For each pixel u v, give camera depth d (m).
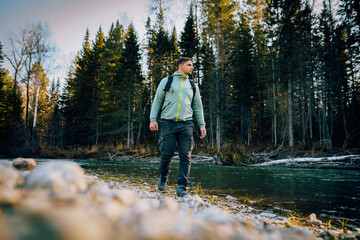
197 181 4.85
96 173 5.46
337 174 6.59
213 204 2.49
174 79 2.67
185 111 2.60
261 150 14.84
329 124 17.59
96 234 0.29
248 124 19.70
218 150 13.16
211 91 16.53
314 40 13.28
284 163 10.45
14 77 20.66
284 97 14.94
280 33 14.73
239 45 19.39
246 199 3.03
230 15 16.97
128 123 18.91
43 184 0.58
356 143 13.22
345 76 16.38
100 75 22.98
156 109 2.71
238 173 6.77
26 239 0.22
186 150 2.57
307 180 5.12
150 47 19.88
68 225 0.28
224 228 0.62
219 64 16.50
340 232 1.63
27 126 19.78
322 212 2.42
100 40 25.95
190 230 0.46
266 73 16.59
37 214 0.31
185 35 19.47
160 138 2.66
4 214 0.32
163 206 0.90
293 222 1.92
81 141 25.20
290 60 14.13
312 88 13.74
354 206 2.68
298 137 18.41
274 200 3.00
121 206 0.59
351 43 12.76
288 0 14.37
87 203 0.52
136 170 7.13
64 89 29.70
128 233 0.36
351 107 18.36
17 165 1.03
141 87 20.06
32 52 19.47
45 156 16.77
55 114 29.19
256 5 18.30
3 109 21.22
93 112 21.75
